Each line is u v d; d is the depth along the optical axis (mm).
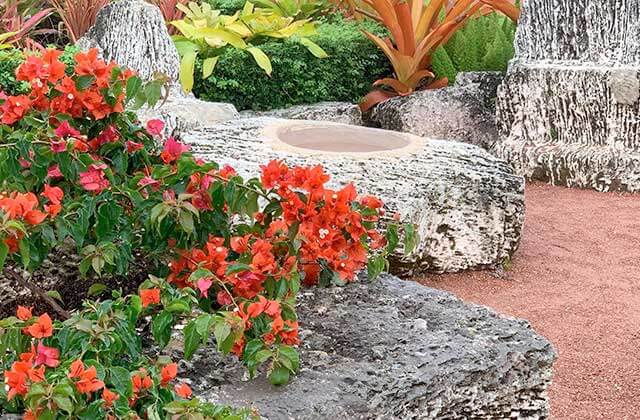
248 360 1999
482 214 4152
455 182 4062
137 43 5867
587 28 6250
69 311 2533
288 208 2201
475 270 4277
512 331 2324
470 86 7180
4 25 6484
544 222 5230
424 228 3924
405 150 4371
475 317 2391
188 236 2166
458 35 7699
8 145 2143
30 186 2211
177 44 6867
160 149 2502
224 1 8047
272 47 7090
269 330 2023
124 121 2430
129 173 2439
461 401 2143
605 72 6004
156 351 2195
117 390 1748
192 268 2252
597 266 4512
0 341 1863
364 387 2031
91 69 2289
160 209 2098
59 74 2322
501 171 4281
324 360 2146
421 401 2070
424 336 2268
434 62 7629
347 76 7523
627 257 4641
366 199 2320
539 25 6492
